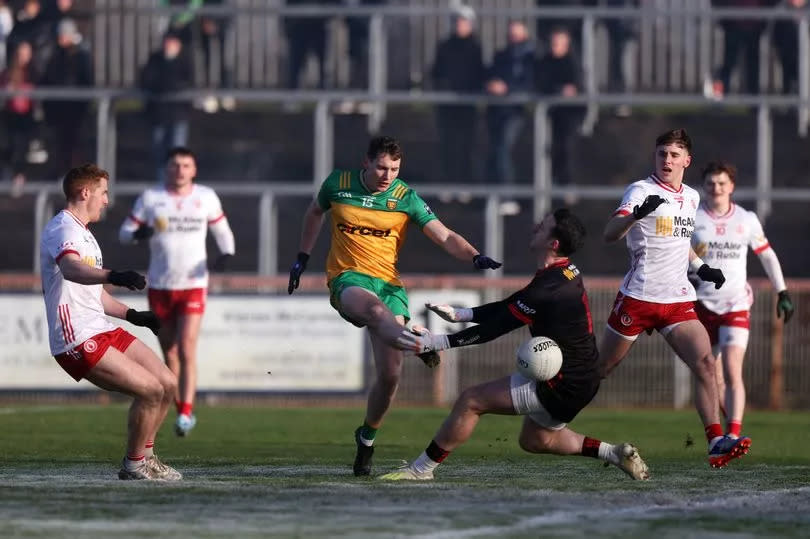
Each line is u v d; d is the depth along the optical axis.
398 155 30.16
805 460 36.50
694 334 32.06
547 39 75.69
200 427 49.12
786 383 63.22
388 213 30.44
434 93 72.56
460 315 26.19
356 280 30.05
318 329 61.53
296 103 78.94
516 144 78.00
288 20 75.69
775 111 77.38
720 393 38.91
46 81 73.62
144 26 78.75
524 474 30.38
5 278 62.34
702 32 78.38
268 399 61.66
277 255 73.62
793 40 75.06
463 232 73.81
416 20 79.44
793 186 77.75
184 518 21.59
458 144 73.31
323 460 35.00
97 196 27.80
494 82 71.69
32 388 61.75
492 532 20.30
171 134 71.75
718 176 38.16
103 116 71.25
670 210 32.09
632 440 44.47
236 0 78.69
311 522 21.20
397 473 27.98
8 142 74.25
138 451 28.03
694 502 24.44
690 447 41.50
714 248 38.25
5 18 79.62
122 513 22.16
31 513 22.12
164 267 44.50
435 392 63.12
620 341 32.69
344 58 78.56
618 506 23.62
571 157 73.12
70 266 26.53
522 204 72.88
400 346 26.36
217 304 61.47
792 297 63.22
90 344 27.11
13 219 74.62
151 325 27.84
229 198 74.88
